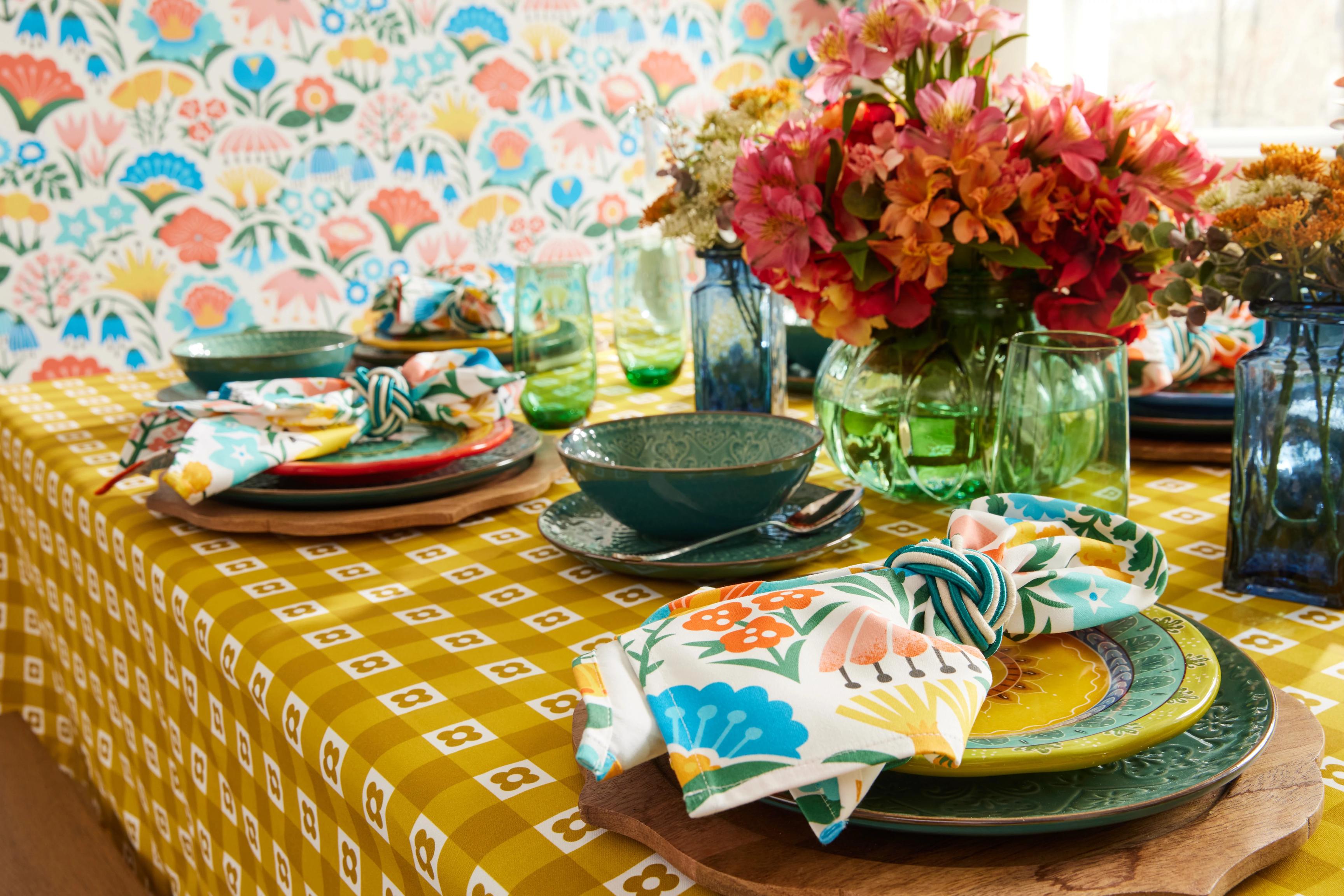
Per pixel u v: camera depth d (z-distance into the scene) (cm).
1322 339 61
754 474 69
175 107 249
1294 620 62
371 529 82
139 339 255
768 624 44
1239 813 40
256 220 264
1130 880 36
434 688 57
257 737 65
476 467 92
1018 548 51
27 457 116
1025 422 69
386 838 49
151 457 92
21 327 240
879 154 76
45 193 238
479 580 73
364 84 272
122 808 111
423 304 146
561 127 304
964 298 84
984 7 79
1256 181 59
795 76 347
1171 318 101
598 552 72
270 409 91
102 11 237
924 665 41
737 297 107
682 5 318
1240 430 65
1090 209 79
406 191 284
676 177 107
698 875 38
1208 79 264
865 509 88
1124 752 38
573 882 40
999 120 74
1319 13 239
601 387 140
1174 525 79
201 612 71
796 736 38
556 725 52
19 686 143
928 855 38
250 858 73
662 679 42
